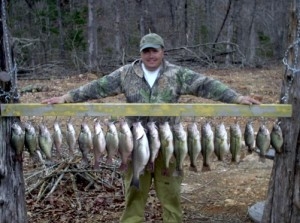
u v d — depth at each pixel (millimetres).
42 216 4113
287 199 3238
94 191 4551
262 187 4699
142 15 17109
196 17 19172
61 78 12219
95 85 3211
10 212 3100
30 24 16141
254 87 10688
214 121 6785
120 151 2965
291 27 3096
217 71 13211
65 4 17641
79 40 15969
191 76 3172
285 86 3158
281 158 3225
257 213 3895
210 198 4465
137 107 3029
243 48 18312
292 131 3135
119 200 4379
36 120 6750
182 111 3027
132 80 3193
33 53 14656
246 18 19188
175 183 3223
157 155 3021
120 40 16203
